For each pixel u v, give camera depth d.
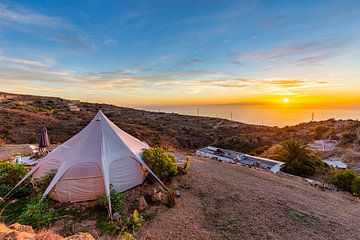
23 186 7.52
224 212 6.39
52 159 7.85
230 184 8.78
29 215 5.62
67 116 35.41
